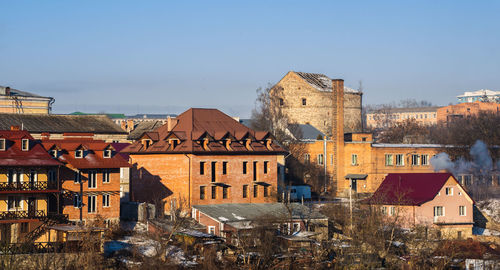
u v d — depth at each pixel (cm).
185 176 9656
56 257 7019
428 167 13212
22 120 12444
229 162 9975
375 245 8044
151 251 7631
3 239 7550
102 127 13112
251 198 10156
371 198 10069
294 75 16638
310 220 9156
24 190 7769
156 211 9475
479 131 14550
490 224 10719
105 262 7275
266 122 14338
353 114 17300
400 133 18225
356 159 12912
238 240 7881
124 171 10156
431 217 9744
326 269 7688
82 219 8456
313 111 16438
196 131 9962
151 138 10025
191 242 7875
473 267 8012
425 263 8000
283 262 7538
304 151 13312
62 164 8131
